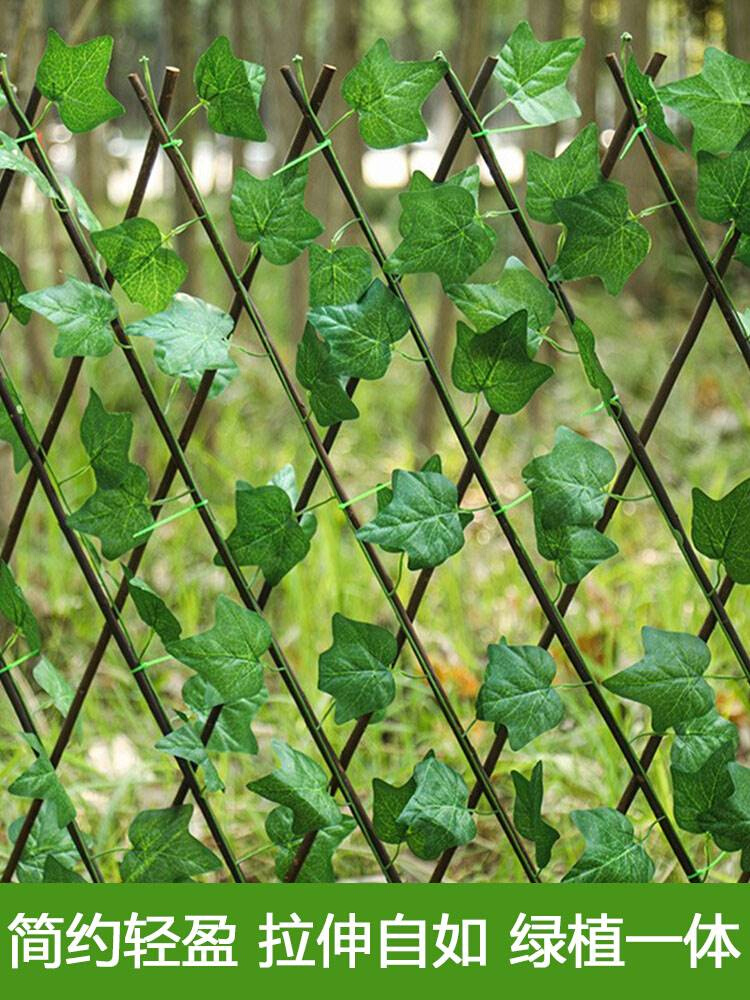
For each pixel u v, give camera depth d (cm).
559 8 536
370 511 397
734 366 554
